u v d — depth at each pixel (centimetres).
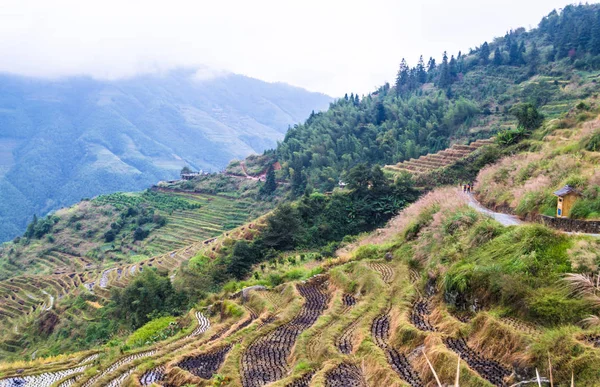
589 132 3819
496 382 1472
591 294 1647
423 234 3172
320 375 1803
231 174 13188
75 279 8144
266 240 5641
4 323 6869
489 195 4047
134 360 2689
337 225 6069
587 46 11606
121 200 12544
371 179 6438
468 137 9412
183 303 4878
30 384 2920
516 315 1788
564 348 1400
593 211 2469
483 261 2206
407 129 10688
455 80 13988
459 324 1898
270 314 3050
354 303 2862
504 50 15912
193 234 9638
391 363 1808
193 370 2225
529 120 6175
